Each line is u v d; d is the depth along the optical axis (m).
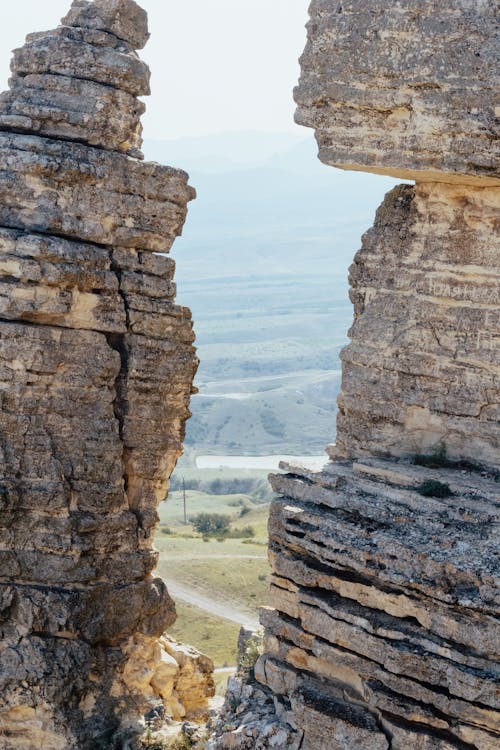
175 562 64.38
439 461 27.39
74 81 30.39
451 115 25.59
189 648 34.06
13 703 29.88
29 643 30.09
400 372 28.05
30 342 29.92
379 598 24.27
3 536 30.19
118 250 31.06
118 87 30.84
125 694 31.44
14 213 29.97
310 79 27.17
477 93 25.33
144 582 32.06
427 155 25.97
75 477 30.73
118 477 31.36
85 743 30.27
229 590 59.25
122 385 31.50
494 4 25.23
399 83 26.00
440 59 25.59
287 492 27.02
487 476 26.61
